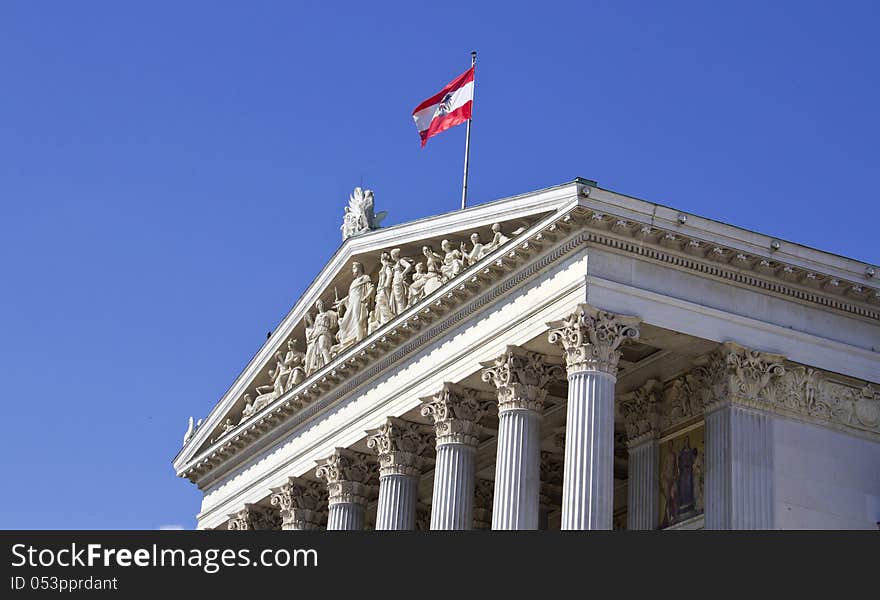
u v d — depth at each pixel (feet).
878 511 237.45
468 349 249.75
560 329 226.79
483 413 257.14
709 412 233.14
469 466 252.83
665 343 232.53
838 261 239.09
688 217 228.43
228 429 333.83
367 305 284.00
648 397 248.93
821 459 235.20
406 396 265.95
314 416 297.53
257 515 318.65
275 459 311.68
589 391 221.66
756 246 233.14
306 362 300.40
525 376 239.30
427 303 256.11
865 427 241.14
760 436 230.48
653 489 245.86
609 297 225.35
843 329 243.19
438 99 286.87
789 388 235.81
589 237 226.17
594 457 219.00
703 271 232.53
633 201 225.97
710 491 229.25
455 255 258.16
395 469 268.62
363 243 280.51
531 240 232.94
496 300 246.06
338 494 284.61
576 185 224.53
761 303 237.04
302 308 303.07
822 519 231.91
